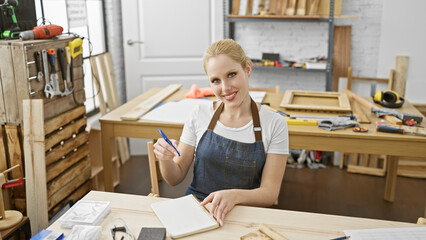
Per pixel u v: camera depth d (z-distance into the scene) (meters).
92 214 1.32
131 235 1.23
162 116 2.59
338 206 3.10
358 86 4.24
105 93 3.86
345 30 4.28
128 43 4.13
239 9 4.45
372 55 4.31
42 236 1.21
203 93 3.05
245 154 1.61
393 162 3.09
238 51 1.49
